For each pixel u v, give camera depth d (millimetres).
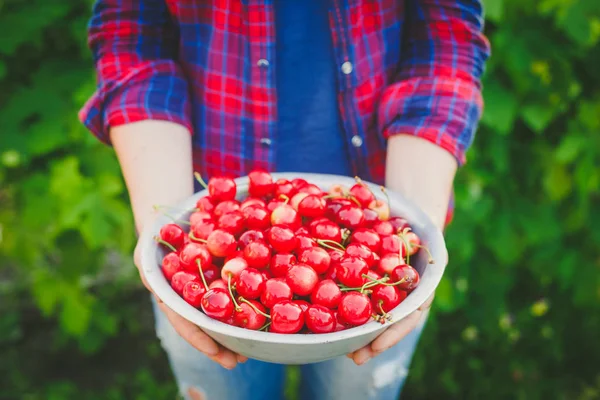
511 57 1085
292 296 636
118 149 761
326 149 818
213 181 729
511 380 1414
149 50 804
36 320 1570
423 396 1438
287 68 783
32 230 1191
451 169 751
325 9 759
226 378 870
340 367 852
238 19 750
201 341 646
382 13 762
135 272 1576
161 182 742
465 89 773
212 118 802
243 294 630
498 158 1168
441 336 1463
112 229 1129
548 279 1355
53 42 1129
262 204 726
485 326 1377
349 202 717
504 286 1312
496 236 1217
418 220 706
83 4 1102
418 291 628
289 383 1308
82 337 1383
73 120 1095
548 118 1114
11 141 1083
